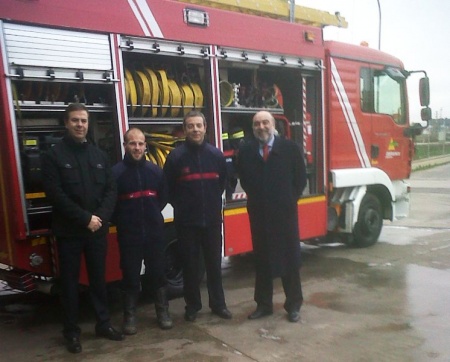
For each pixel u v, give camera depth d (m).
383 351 3.73
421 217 10.58
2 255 3.97
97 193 3.73
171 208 4.82
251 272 6.17
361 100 6.81
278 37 5.61
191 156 4.23
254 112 5.58
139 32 4.39
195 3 5.29
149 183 4.07
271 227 4.25
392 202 7.47
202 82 5.04
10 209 3.77
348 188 6.82
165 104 4.74
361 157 6.86
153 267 4.17
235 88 5.43
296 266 4.33
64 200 3.54
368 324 4.27
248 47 5.28
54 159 3.58
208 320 4.42
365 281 5.57
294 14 6.14
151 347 3.86
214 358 3.64
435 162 30.47
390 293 5.12
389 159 7.39
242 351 3.76
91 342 3.98
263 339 3.98
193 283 4.34
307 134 6.21
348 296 5.04
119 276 4.45
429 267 6.17
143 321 4.43
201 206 4.24
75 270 3.76
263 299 4.43
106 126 4.42
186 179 4.22
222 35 5.05
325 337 4.00
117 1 4.25
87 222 3.61
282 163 4.24
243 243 5.36
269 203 4.23
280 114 5.96
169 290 4.98
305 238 6.07
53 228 3.70
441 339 3.94
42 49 3.81
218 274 4.43
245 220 5.38
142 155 4.06
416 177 21.95
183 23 4.72
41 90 3.95
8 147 3.65
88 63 4.07
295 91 6.17
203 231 4.32
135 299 4.16
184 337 4.04
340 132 6.50
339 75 6.45
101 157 3.81
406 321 4.33
